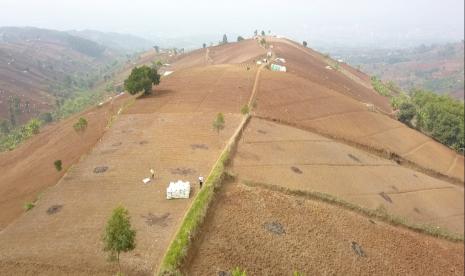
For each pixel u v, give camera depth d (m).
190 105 110.12
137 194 60.78
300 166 80.81
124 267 43.44
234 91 124.75
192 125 93.56
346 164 90.25
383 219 69.81
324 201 67.38
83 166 72.62
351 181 82.94
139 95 125.50
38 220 55.31
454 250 69.50
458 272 61.97
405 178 97.12
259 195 61.88
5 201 73.62
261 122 100.31
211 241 48.47
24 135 148.00
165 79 146.00
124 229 40.69
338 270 50.81
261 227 53.97
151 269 43.16
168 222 52.41
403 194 88.56
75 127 93.44
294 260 49.62
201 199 55.97
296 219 58.31
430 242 68.75
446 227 82.69
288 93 130.12
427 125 151.62
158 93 125.25
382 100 197.12
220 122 82.75
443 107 155.00
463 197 99.81
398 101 178.25
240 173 69.31
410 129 137.62
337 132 110.56
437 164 117.94
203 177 66.19
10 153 112.81
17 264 45.16
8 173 93.88
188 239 46.69
